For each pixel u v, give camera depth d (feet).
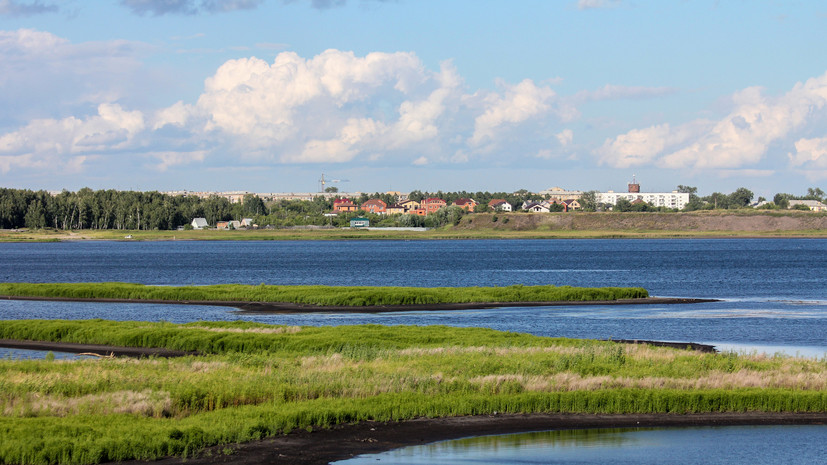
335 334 198.08
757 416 127.13
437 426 120.57
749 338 221.66
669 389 135.44
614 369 148.66
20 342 199.93
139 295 324.19
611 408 128.88
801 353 193.77
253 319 265.95
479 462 106.22
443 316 272.92
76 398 124.67
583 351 164.66
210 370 148.15
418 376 139.44
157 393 125.49
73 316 273.13
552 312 283.79
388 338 193.26
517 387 134.82
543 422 123.34
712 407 129.90
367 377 139.54
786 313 282.36
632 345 184.44
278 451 107.76
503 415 126.21
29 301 319.88
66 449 99.66
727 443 115.34
